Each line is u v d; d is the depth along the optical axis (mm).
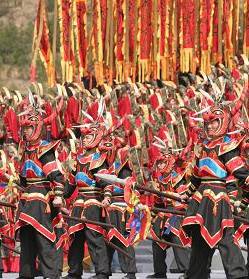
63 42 76188
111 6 76812
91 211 48188
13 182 50062
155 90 72062
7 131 70062
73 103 69000
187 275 40906
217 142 40406
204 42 75812
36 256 44125
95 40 76750
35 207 42812
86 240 48375
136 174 65875
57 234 45406
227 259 39781
